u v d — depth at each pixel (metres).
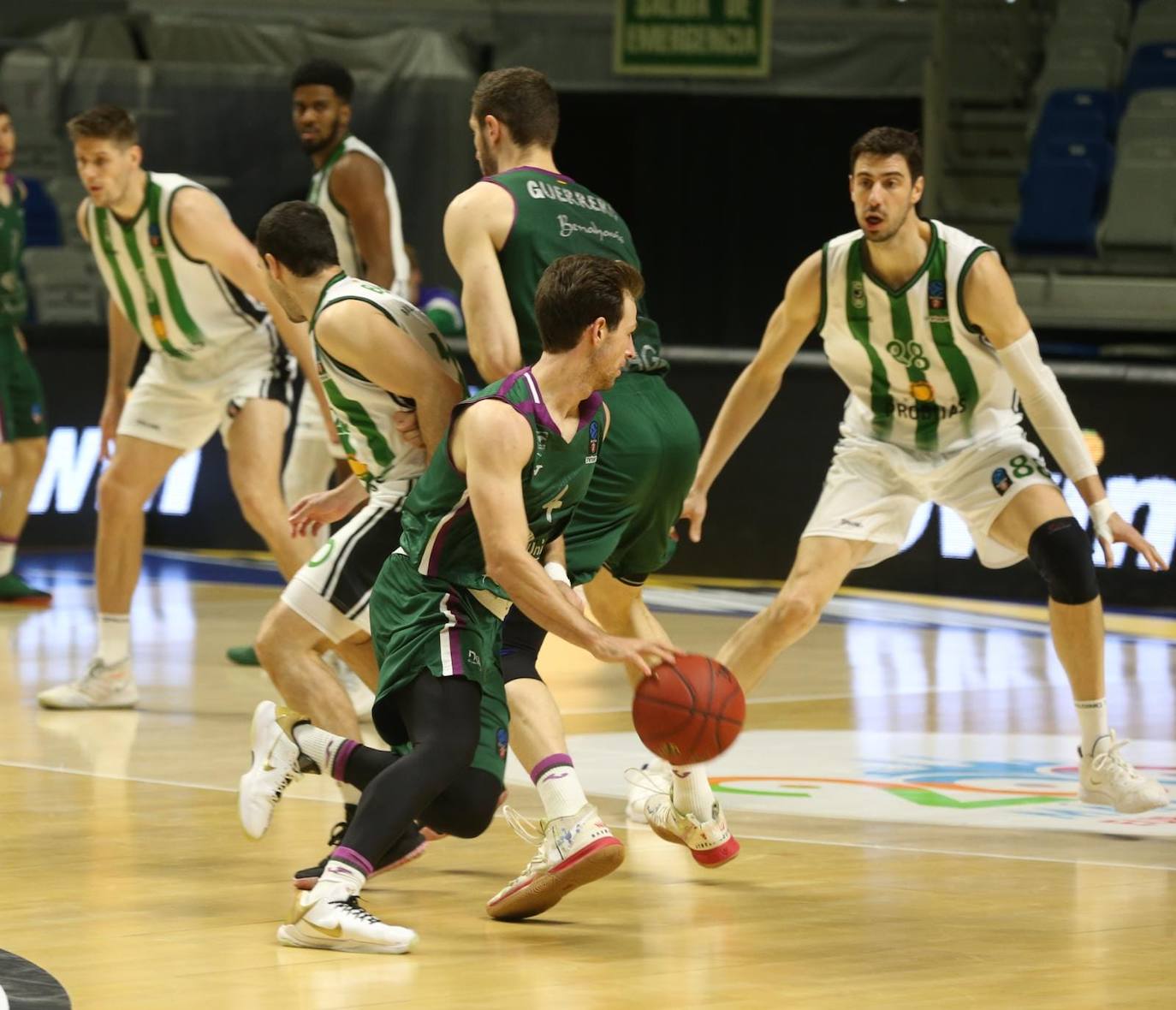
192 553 33.09
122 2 40.66
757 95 39.91
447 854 12.77
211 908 11.00
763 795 14.80
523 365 12.30
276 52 39.28
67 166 38.62
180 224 17.34
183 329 18.00
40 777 15.12
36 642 23.30
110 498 18.41
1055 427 13.88
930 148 38.88
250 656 21.72
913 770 15.95
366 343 11.30
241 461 18.39
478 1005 9.05
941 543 29.31
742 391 14.90
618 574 13.20
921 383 14.30
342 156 20.33
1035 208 39.09
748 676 13.98
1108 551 13.81
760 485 29.56
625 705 19.42
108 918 10.75
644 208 42.06
